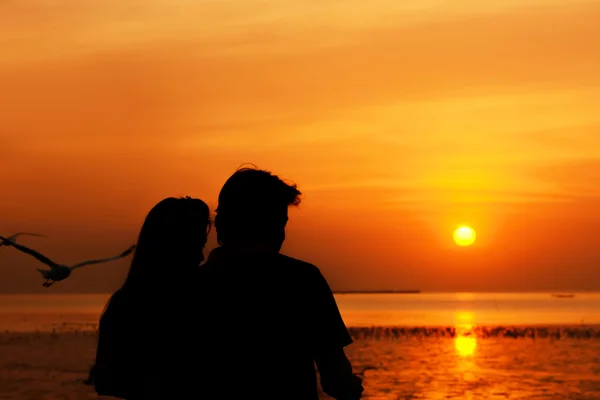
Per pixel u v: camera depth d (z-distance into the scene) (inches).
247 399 147.0
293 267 153.0
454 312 5226.4
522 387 1106.7
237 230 155.4
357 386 151.8
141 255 159.2
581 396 1015.6
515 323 3314.5
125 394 154.3
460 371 1330.0
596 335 2356.1
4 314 4414.4
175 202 162.7
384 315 4448.8
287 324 149.1
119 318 155.2
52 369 1325.0
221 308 149.9
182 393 149.3
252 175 156.9
